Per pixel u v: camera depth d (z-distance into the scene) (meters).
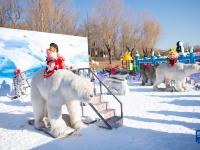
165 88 13.49
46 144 5.84
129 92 13.41
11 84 13.83
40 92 6.79
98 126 6.82
